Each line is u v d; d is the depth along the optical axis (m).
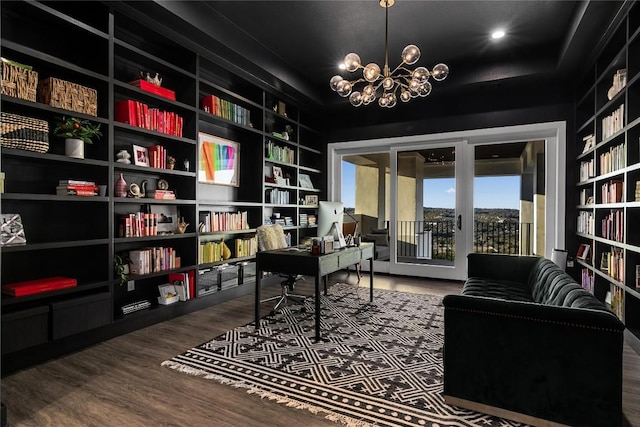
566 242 4.57
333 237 3.48
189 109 3.63
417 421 1.79
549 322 1.67
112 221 2.90
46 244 2.44
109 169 2.87
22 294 2.34
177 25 3.22
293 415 1.84
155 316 3.29
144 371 2.32
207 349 2.68
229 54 3.84
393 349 2.70
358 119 5.98
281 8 3.42
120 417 1.81
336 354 2.60
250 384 2.16
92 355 2.57
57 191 2.68
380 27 3.75
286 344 2.79
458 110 5.23
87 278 2.95
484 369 1.82
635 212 2.85
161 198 3.42
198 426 1.74
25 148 2.38
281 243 4.13
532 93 4.76
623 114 3.09
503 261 3.56
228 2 3.32
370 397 2.01
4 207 2.51
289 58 4.55
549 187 4.77
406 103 5.47
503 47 4.17
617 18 2.94
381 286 4.93
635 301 2.90
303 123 6.07
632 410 1.89
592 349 1.59
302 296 4.22
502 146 5.14
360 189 6.17
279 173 5.34
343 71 5.00
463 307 1.86
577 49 3.58
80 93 2.70
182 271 3.54
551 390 1.67
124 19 3.03
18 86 2.36
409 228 5.69
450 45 4.14
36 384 2.14
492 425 1.75
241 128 4.52
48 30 2.74
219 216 4.15
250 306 3.90
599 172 3.69
